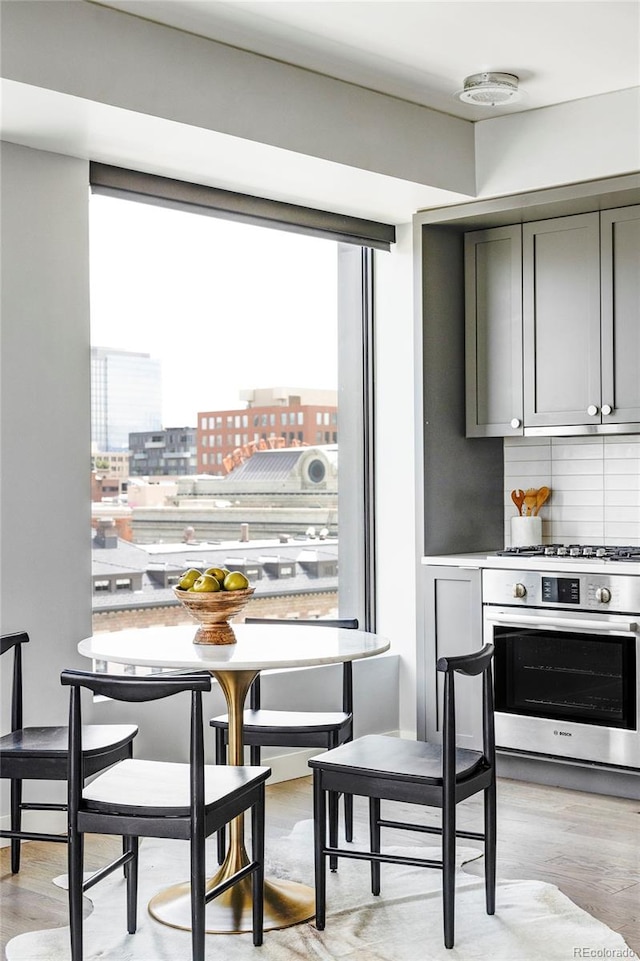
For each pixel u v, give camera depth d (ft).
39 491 12.36
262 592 15.49
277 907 10.26
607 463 16.14
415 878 11.14
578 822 13.06
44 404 12.40
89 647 10.09
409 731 16.56
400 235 16.63
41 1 10.60
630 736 13.83
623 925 9.96
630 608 13.74
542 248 15.64
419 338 16.07
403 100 14.26
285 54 12.57
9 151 12.16
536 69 13.17
